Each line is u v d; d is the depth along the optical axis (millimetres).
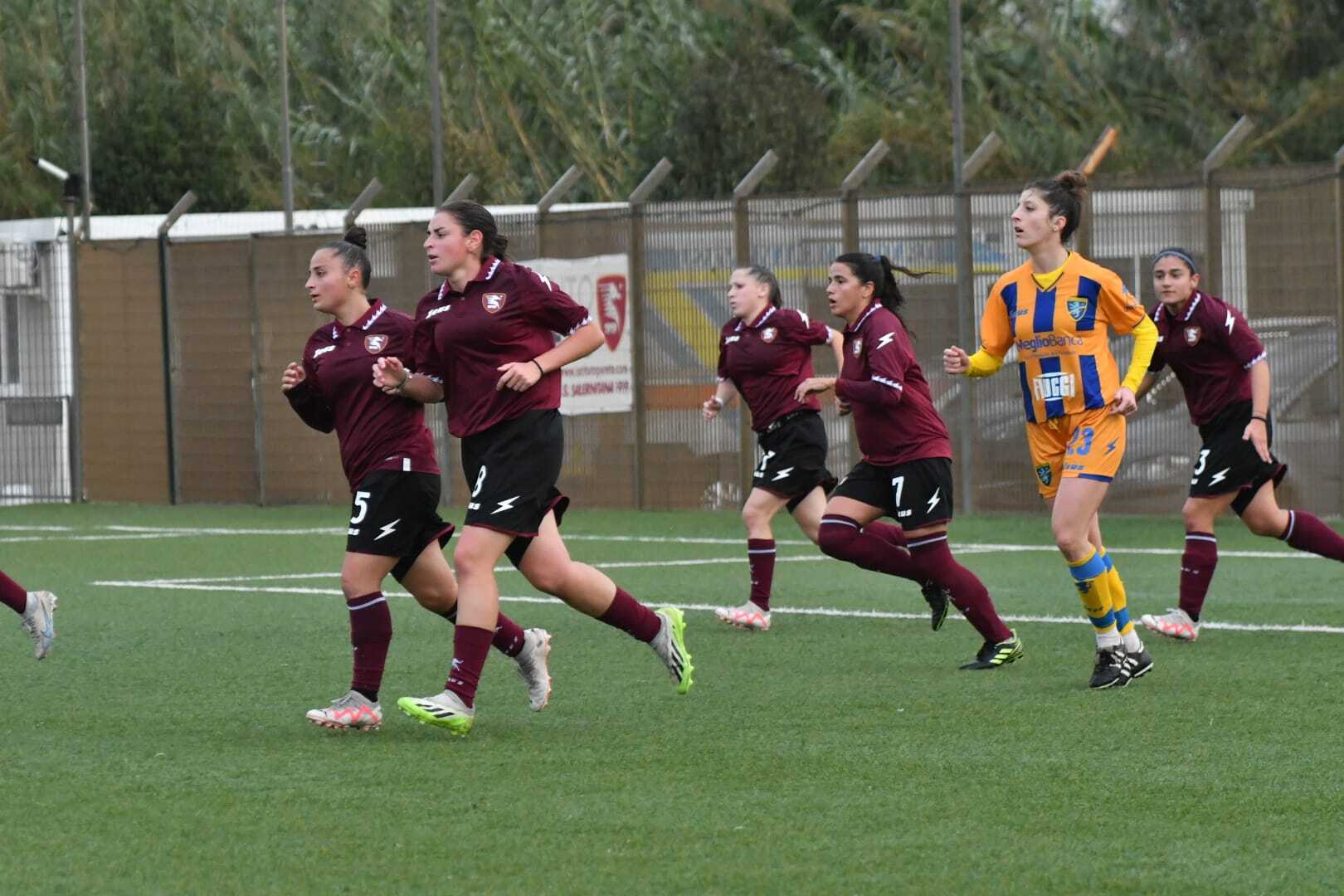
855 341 29828
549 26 124125
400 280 69000
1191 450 56719
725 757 22172
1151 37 125250
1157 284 31844
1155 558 46812
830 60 123625
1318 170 53406
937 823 18703
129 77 106562
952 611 37250
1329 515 53844
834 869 16984
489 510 23578
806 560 48312
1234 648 31016
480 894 16297
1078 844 17812
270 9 128500
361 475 24250
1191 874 16703
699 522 60688
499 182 114250
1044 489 28562
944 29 123938
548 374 23766
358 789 20578
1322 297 53625
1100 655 27203
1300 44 123375
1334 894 16000
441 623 36094
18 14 116188
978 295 58781
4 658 31672
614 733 23953
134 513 69938
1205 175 54656
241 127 122250
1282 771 21000
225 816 19344
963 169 59312
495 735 23859
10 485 76688
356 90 127250
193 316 73250
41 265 76188
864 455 29938
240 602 39969
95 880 16891
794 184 100062
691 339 63438
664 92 117000
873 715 25062
